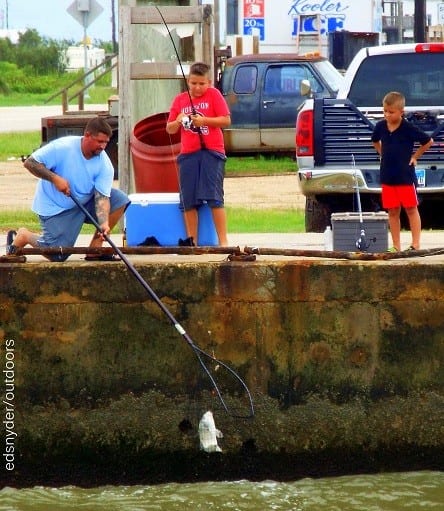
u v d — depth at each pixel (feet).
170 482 72.59
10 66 536.83
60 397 72.23
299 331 71.82
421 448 72.84
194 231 83.30
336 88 195.11
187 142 83.05
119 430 72.33
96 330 71.77
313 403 72.33
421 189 107.45
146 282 71.31
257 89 196.65
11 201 149.79
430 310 72.02
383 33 321.93
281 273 71.41
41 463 72.54
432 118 107.45
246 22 274.36
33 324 71.67
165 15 110.73
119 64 109.81
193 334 71.77
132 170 110.32
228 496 70.74
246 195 157.07
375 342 72.13
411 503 69.41
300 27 271.49
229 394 72.13
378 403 72.49
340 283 71.61
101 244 76.95
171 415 72.28
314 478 72.74
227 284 71.36
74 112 190.39
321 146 107.45
